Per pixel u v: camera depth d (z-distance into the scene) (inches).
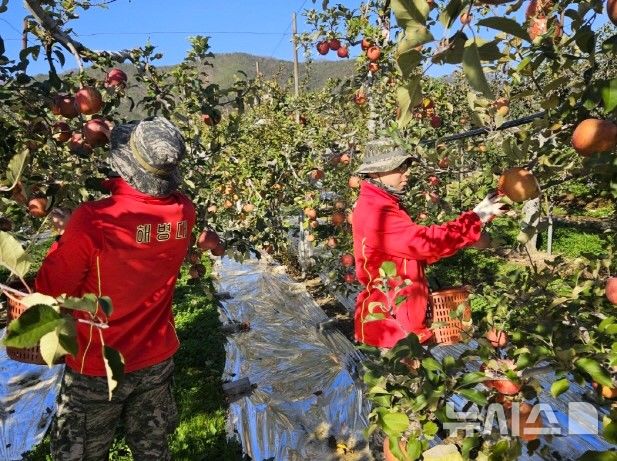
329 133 277.9
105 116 108.4
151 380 78.6
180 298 300.7
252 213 253.6
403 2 31.8
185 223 78.7
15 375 198.5
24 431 163.9
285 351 224.8
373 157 99.3
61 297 34.3
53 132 100.5
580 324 68.4
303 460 147.3
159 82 135.6
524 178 62.8
